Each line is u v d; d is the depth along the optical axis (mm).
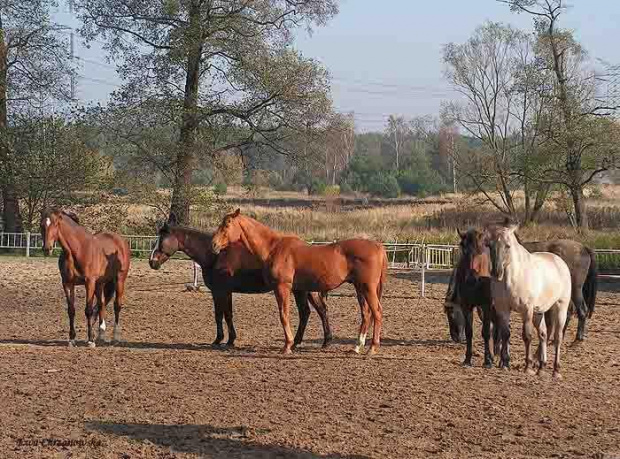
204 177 44062
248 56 37156
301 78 37719
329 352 14453
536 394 10938
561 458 8102
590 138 41031
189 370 12375
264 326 17953
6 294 23344
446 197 72875
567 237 35094
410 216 48625
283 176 97750
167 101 36938
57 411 9664
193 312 20156
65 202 37688
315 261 14062
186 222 37312
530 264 12305
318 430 8953
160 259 15492
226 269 14984
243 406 10016
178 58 36000
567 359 14227
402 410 9898
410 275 29938
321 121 38875
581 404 10430
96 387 11000
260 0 37844
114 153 38000
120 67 37312
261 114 38719
